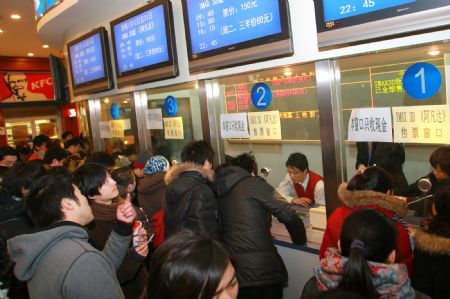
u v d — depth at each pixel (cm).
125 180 229
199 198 178
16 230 167
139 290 171
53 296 102
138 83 299
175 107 320
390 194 155
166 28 260
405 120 183
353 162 271
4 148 313
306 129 327
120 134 376
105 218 167
